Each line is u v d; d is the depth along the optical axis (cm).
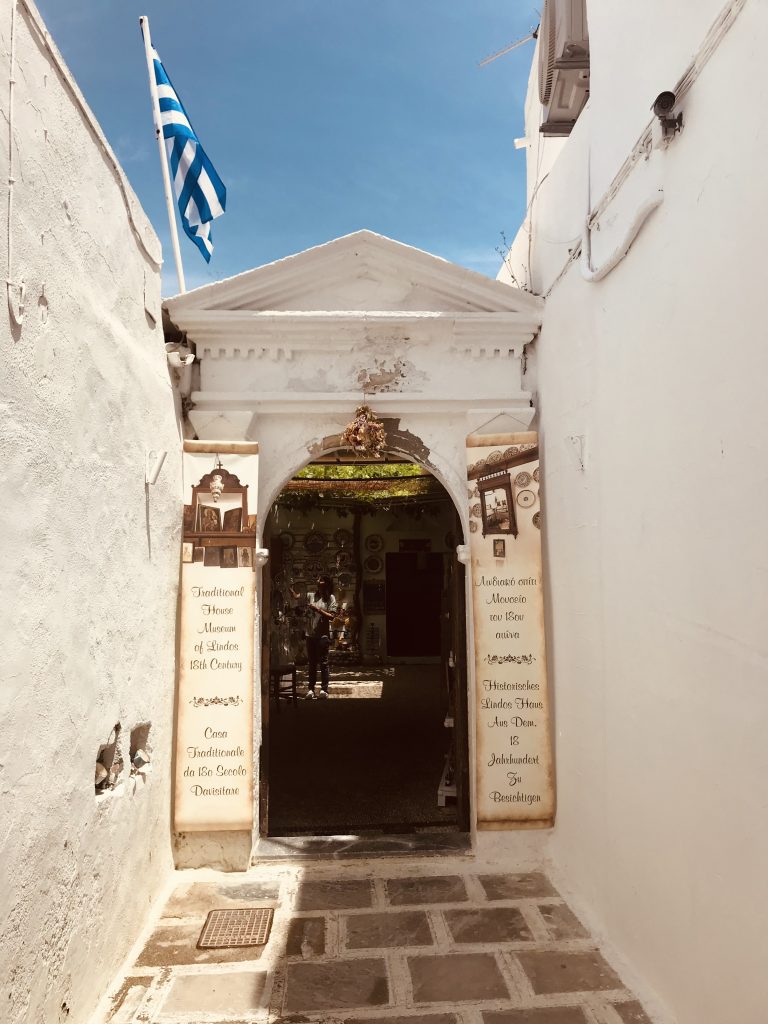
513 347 548
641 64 345
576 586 453
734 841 257
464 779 559
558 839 492
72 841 304
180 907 439
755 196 243
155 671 443
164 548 464
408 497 1178
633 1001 336
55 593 290
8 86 253
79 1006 312
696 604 288
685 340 297
